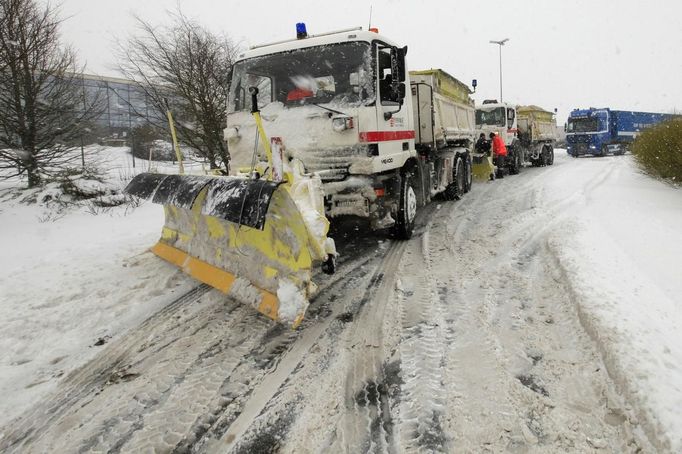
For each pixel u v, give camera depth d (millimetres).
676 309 3586
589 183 12023
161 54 11992
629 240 5668
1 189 11812
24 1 10805
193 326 4035
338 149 5277
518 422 2553
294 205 3395
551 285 4562
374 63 5344
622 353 2936
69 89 11953
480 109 16969
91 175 12000
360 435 2518
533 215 8062
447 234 7113
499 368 3096
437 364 3195
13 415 2857
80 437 2623
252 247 3967
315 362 3322
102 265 5816
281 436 2549
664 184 10812
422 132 8148
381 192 5570
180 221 5219
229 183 3666
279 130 5520
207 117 11984
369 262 5730
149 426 2691
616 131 29203
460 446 2395
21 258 6586
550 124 22922
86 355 3592
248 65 5910
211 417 2744
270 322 4059
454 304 4238
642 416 2436
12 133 11359
